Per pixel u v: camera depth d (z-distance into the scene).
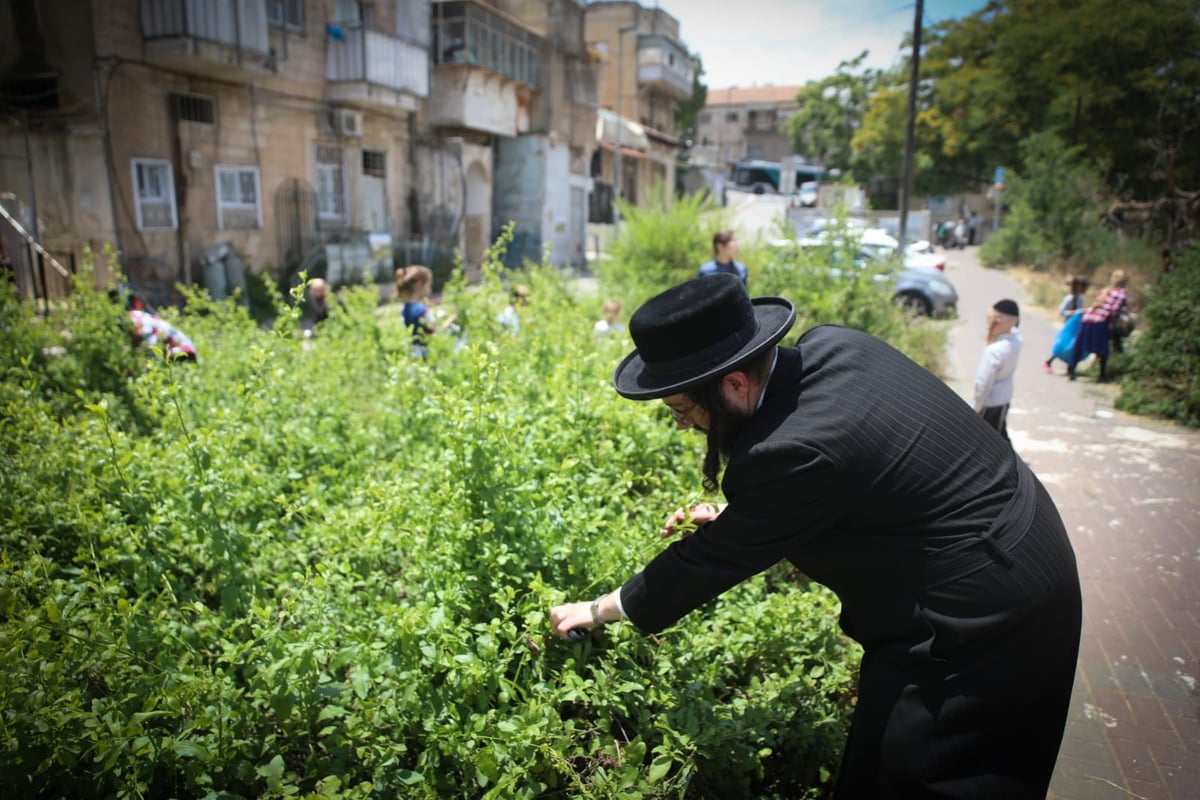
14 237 13.66
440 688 2.21
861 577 1.93
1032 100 25.53
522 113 28.47
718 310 1.87
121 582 2.73
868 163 39.03
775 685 2.56
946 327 9.81
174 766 2.04
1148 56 17.77
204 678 2.16
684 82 49.06
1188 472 6.29
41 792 2.05
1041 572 1.81
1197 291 8.06
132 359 5.41
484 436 2.72
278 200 18.41
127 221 14.66
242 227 17.47
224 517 2.95
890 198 41.38
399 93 21.06
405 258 22.70
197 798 2.10
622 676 2.39
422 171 23.86
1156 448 7.02
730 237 7.65
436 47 24.31
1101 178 21.98
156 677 2.11
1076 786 2.84
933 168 36.47
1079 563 4.63
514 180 29.09
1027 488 1.96
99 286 14.34
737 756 2.28
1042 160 23.03
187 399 4.46
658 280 12.83
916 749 1.85
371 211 22.02
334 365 5.66
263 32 16.08
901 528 1.82
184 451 3.07
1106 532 5.08
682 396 1.99
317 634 2.26
